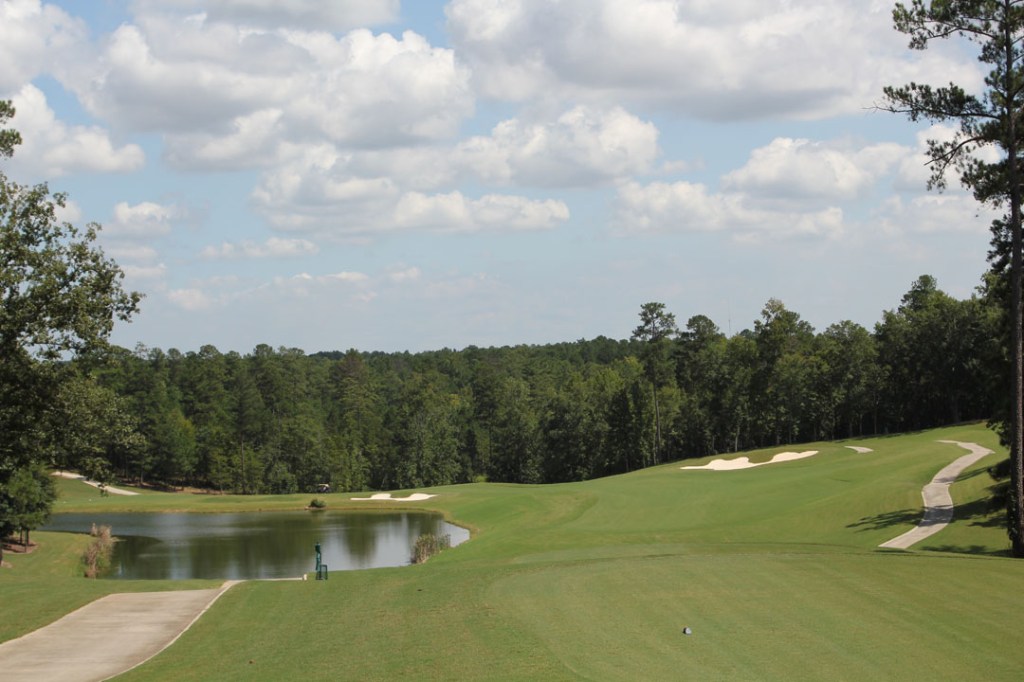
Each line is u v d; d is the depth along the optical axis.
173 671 17.83
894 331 107.81
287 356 184.50
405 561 51.50
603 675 15.45
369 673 16.55
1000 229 36.28
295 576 47.03
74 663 18.75
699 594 22.02
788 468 72.38
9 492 53.97
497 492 82.75
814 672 15.38
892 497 46.09
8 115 30.09
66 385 33.16
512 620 19.98
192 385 146.50
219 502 92.62
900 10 33.31
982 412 107.75
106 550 57.84
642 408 116.88
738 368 114.25
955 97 32.94
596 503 60.38
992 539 35.41
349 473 126.19
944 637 17.41
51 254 30.83
